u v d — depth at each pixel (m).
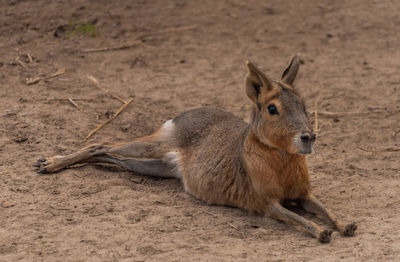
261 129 8.63
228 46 18.91
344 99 15.14
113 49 17.98
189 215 9.14
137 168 10.90
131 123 13.38
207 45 18.91
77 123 12.93
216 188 9.59
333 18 21.50
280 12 21.86
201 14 21.17
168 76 16.44
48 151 11.45
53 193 9.64
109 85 15.45
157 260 7.42
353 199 9.80
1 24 18.75
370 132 13.23
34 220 8.57
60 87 14.92
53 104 13.75
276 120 8.39
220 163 9.60
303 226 8.47
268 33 20.08
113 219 8.72
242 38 19.59
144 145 10.80
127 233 8.23
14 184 9.89
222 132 10.15
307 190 9.26
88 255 7.53
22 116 12.80
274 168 8.84
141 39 18.86
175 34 19.48
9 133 12.00
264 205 9.04
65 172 10.59
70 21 19.38
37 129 12.30
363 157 11.93
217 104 14.73
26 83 14.91
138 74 16.44
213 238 8.22
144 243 7.91
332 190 10.24
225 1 22.50
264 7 22.20
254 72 8.72
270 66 17.30
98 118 13.38
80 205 9.22
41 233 8.15
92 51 17.69
